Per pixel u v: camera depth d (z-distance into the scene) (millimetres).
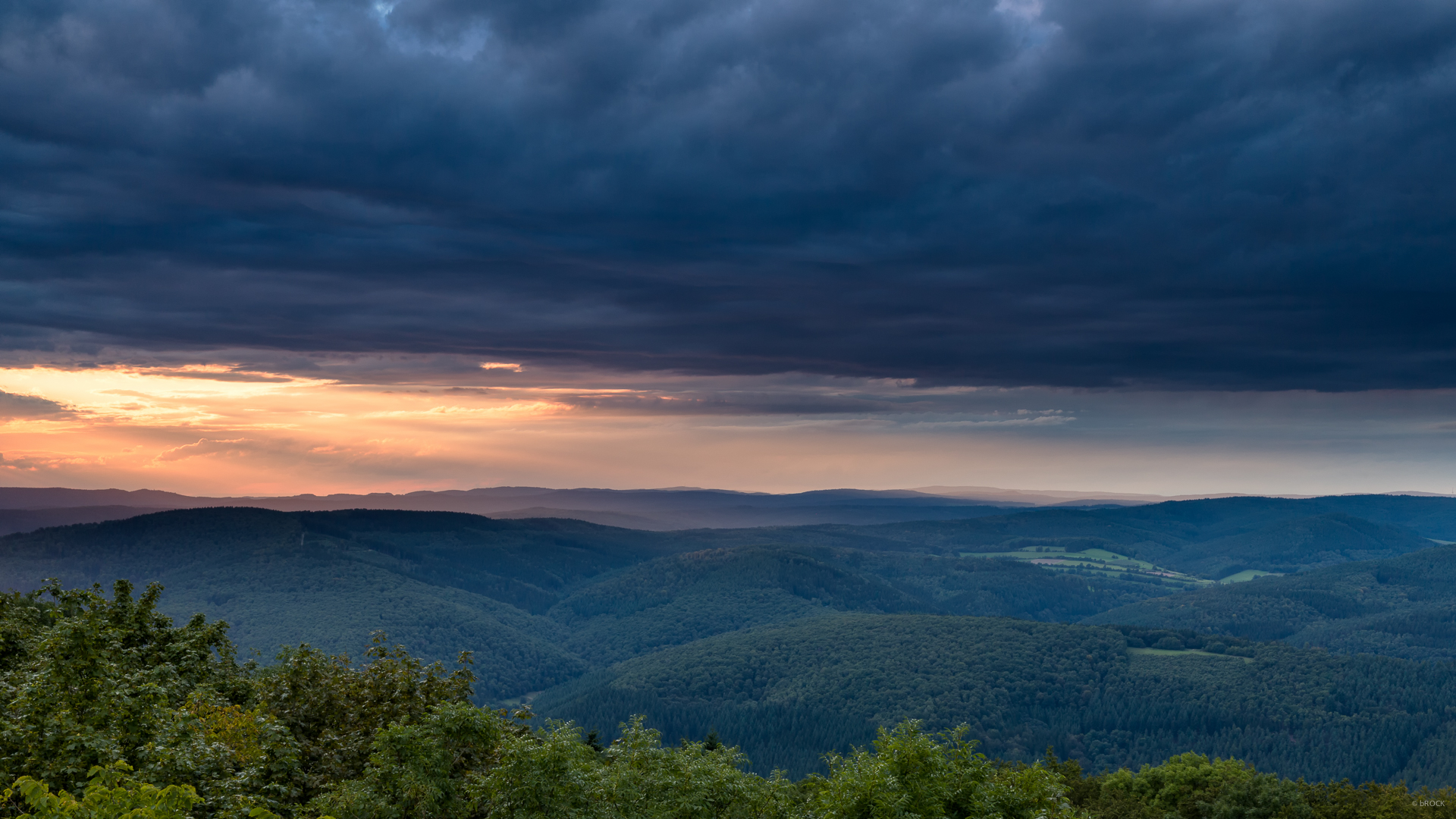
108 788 21984
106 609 45031
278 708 43625
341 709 44656
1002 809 36875
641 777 42844
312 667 46656
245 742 33062
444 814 34125
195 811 26250
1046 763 120812
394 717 43594
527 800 32750
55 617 47156
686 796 42688
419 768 33594
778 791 46750
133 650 40750
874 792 36031
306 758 40719
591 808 34781
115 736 29891
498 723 37469
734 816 44094
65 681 32562
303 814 32000
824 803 37656
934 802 36281
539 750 33812
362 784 33531
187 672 43125
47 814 19891
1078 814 39969
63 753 28188
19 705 30766
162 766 27219
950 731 41000
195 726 31281
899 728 40469
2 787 27078
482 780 34156
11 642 42812
